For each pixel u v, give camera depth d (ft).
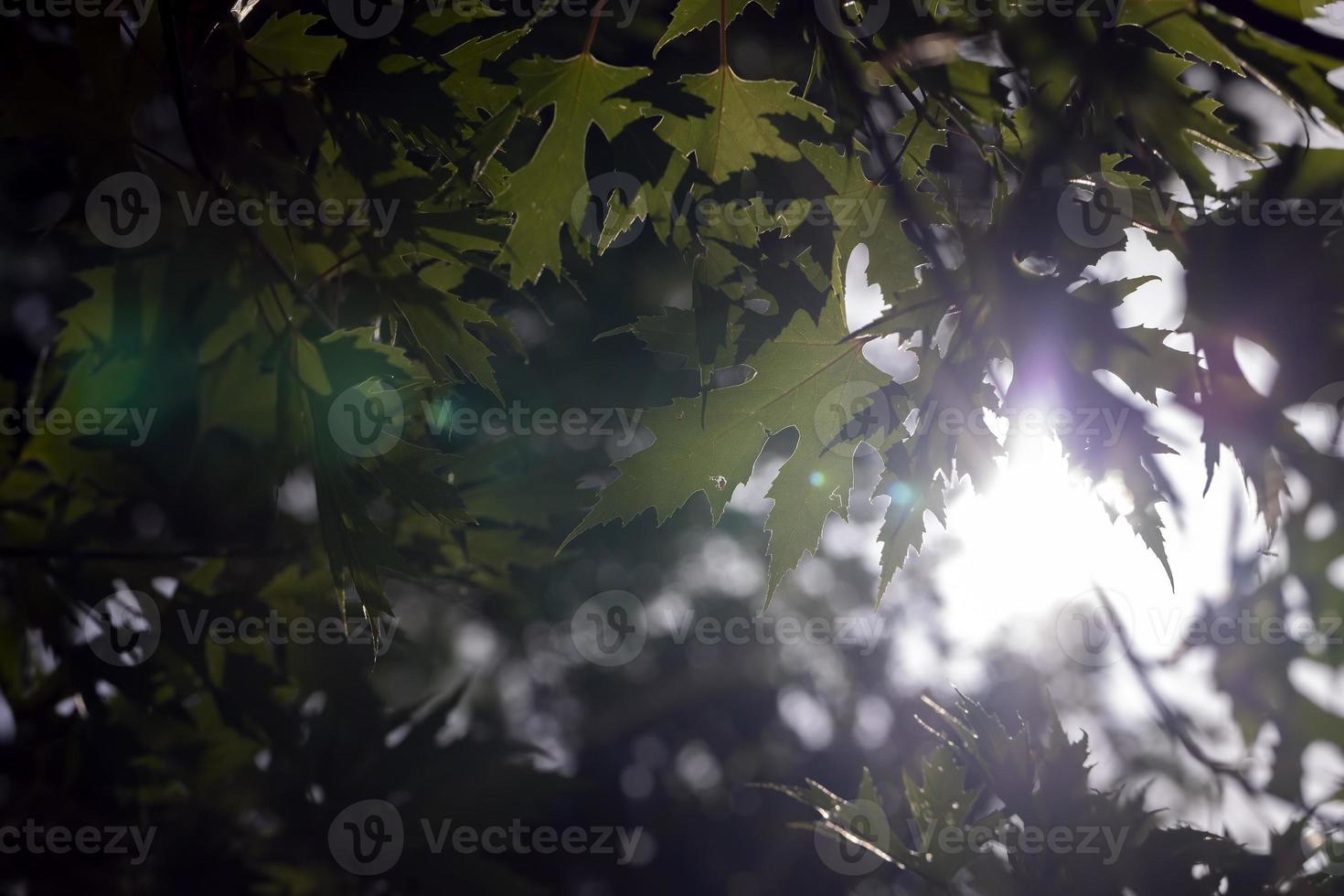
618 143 4.74
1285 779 5.37
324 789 5.68
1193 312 4.63
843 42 4.69
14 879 5.41
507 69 4.74
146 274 4.98
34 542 5.40
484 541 5.62
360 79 4.77
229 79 4.81
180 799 5.61
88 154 4.83
